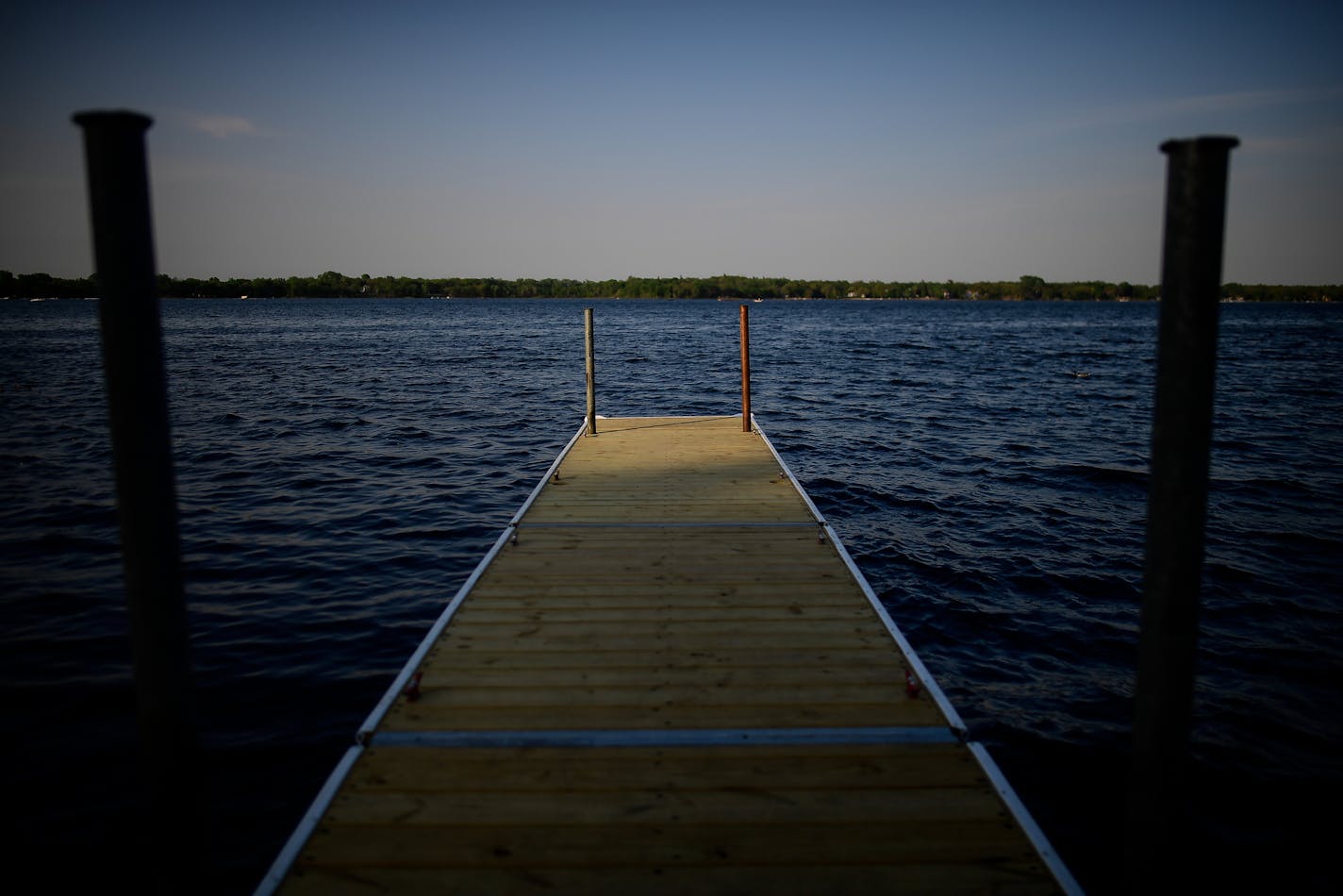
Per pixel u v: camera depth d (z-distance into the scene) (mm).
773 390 24703
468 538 9172
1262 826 4371
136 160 1959
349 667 5941
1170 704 2252
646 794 3123
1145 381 27031
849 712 3725
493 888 2633
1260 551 8945
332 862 2742
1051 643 6637
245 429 16375
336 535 9203
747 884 2658
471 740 3467
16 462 13148
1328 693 5824
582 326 70812
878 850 2820
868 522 10047
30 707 5312
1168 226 2102
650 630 4637
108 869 3879
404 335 54906
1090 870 4039
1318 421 18375
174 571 2148
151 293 2020
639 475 8484
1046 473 12828
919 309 139875
